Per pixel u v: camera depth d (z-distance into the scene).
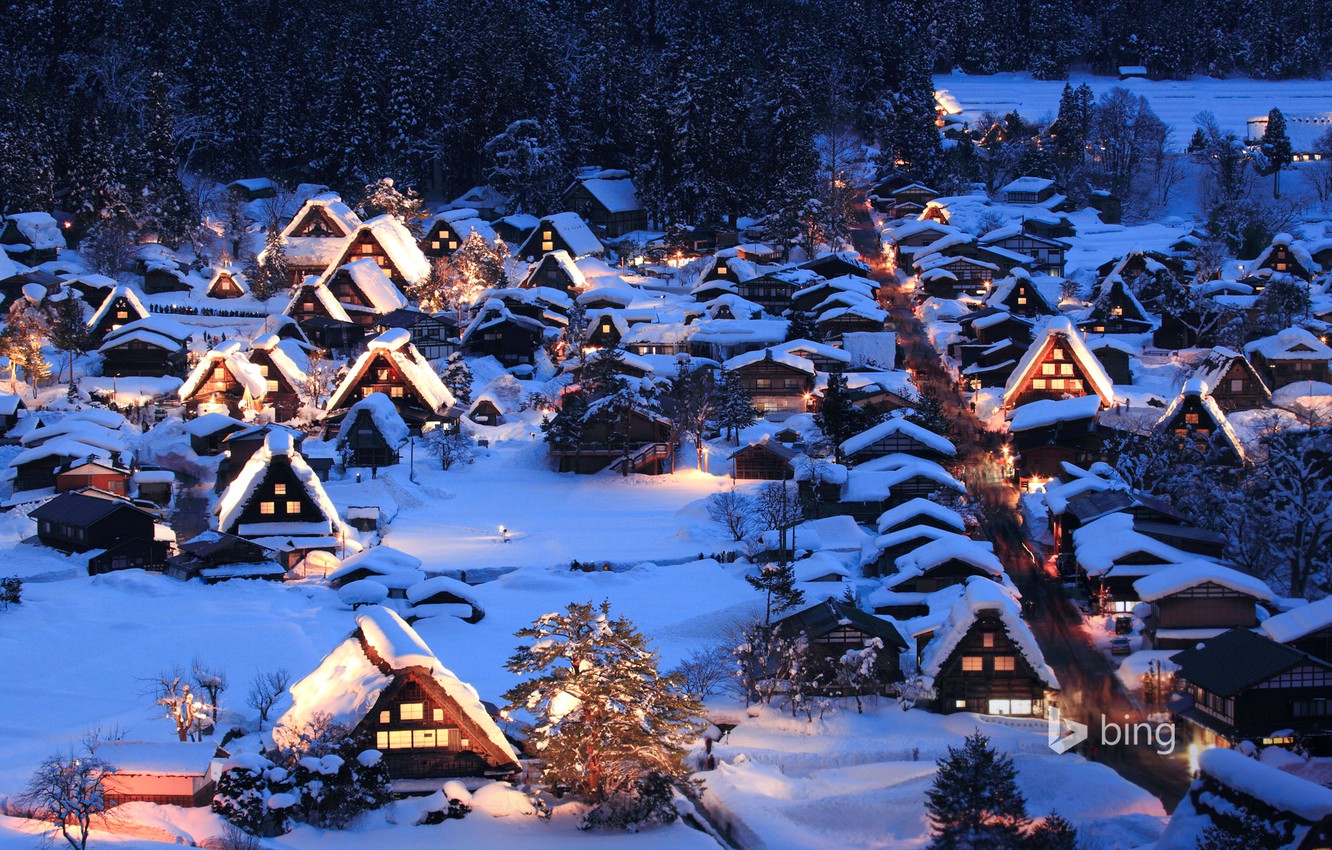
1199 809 35.78
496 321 98.38
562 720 41.78
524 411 89.62
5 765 42.12
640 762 41.41
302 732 41.69
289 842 38.53
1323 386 83.44
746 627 54.03
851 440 75.00
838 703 49.97
